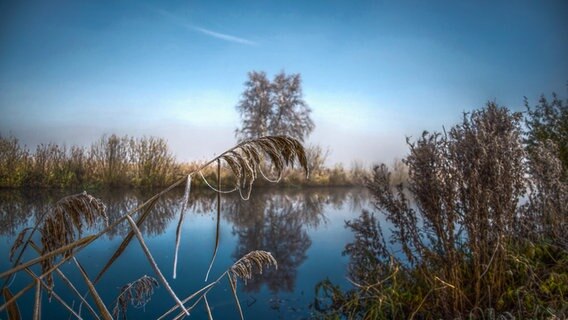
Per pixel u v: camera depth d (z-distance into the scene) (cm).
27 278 416
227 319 339
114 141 1719
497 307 281
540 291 293
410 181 331
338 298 380
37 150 1567
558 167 353
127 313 340
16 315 119
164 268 506
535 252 338
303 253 625
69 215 121
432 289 296
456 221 314
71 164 1638
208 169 1855
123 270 483
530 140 664
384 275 379
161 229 809
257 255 193
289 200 1617
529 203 346
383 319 310
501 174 279
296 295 408
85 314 330
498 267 305
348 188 2627
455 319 269
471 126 301
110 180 1689
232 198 1589
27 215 894
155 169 1764
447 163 300
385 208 351
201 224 898
